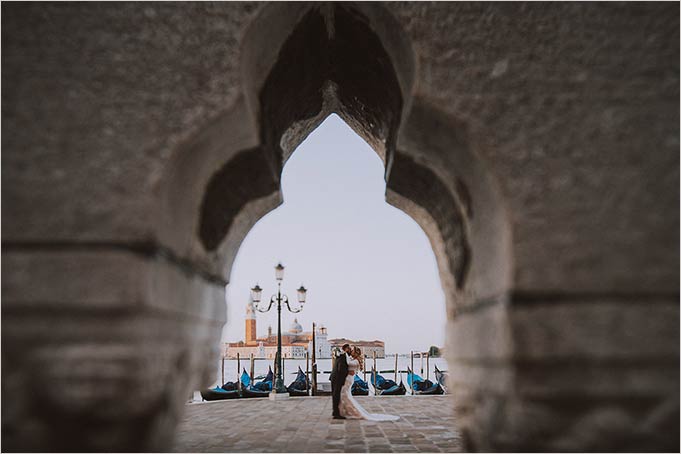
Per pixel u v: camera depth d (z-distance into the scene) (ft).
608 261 9.72
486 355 10.23
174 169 10.14
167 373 10.26
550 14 10.92
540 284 9.59
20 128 10.07
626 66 10.66
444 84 10.60
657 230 9.87
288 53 12.97
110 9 10.70
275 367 43.45
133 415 8.96
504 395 9.46
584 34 10.82
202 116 10.32
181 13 10.75
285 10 11.56
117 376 8.95
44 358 9.04
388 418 28.25
